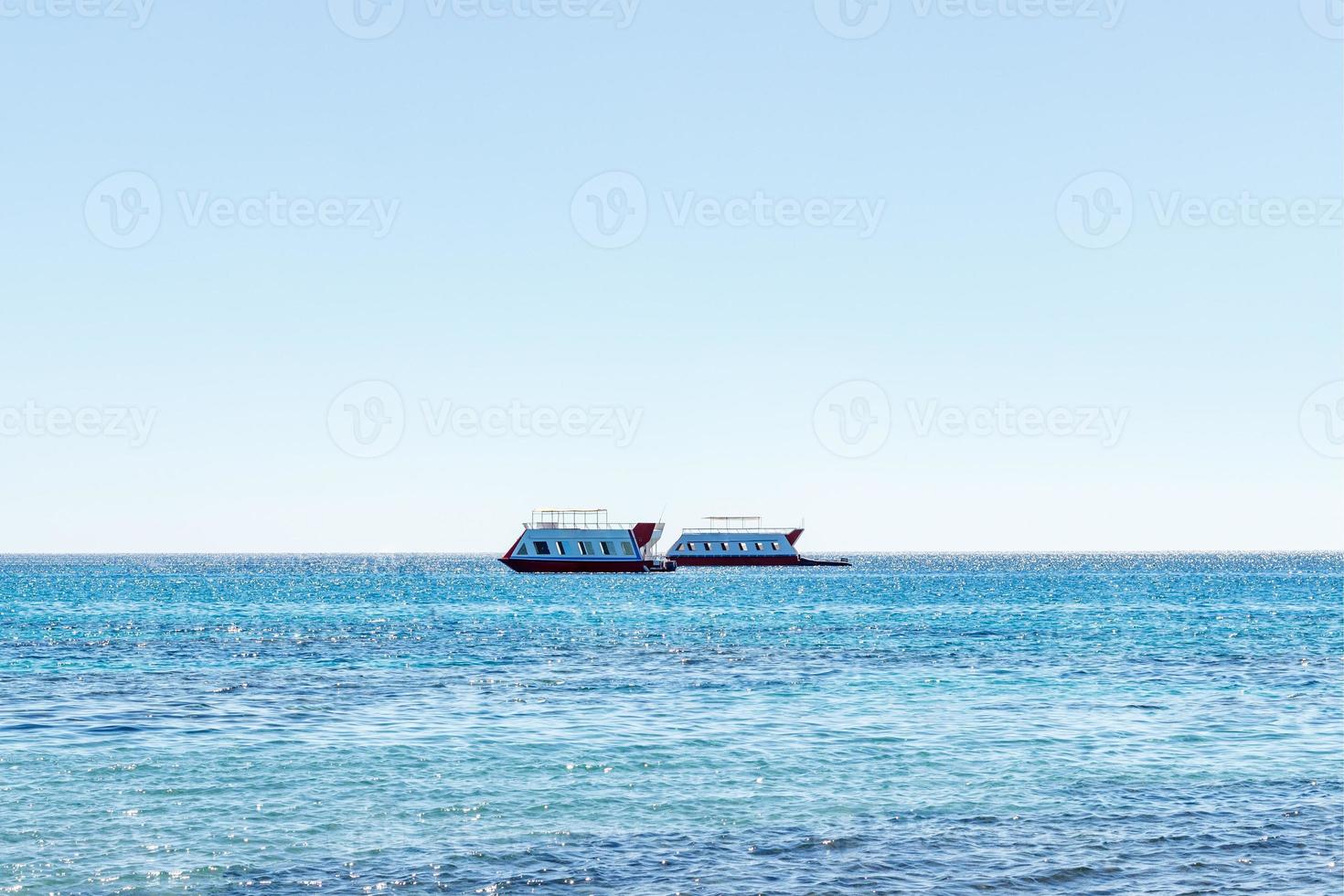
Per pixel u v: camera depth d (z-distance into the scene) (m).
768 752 32.06
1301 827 24.14
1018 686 46.44
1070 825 24.34
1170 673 51.03
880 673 51.22
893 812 25.48
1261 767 30.06
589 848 22.77
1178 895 19.92
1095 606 112.44
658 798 26.75
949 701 41.94
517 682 47.91
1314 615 96.00
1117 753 31.92
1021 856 22.12
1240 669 52.53
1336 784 28.02
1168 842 23.02
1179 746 32.97
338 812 25.39
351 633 78.06
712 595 135.75
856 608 108.38
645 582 173.88
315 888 20.41
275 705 40.97
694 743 33.44
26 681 48.16
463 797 26.78
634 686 46.62
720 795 27.03
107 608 114.12
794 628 80.94
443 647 65.62
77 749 32.31
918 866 21.56
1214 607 110.25
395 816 25.12
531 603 119.19
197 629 82.38
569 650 63.47
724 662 56.38
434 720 37.50
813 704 41.25
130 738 34.06
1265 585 174.62
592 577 198.25
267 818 24.81
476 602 124.31
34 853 22.23
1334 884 20.45
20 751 31.98
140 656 60.56
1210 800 26.47
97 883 20.56
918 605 113.75
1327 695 43.47
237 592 155.75
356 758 31.17
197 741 33.66
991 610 105.50
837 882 20.61
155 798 26.55
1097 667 53.41
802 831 23.92
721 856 22.20
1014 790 27.55
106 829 23.89
